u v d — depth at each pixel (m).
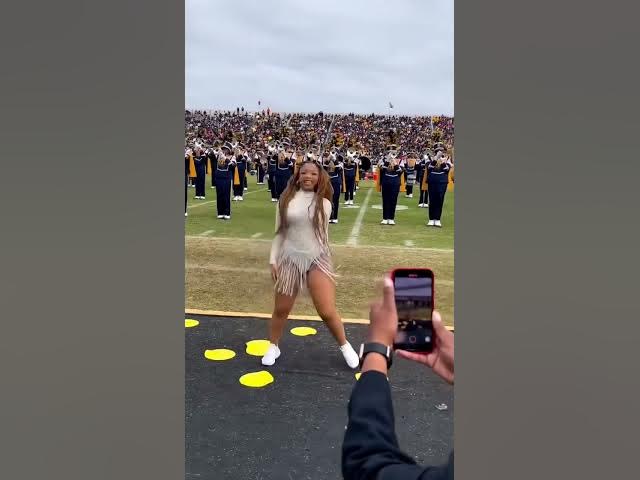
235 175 12.92
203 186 13.38
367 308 5.00
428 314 1.11
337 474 2.46
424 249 7.52
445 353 1.09
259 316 4.80
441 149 9.56
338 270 6.25
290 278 3.61
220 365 3.71
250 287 5.66
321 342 4.20
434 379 3.48
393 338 1.08
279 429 2.87
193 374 3.52
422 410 3.05
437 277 5.92
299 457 2.61
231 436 2.78
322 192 3.53
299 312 5.03
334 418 3.01
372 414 0.96
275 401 3.19
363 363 1.06
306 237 3.56
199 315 4.80
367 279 5.91
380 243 7.92
